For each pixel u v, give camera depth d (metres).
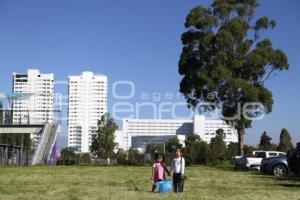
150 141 139.50
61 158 67.62
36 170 35.66
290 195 16.36
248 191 17.78
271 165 30.53
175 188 17.09
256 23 58.78
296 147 25.30
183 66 58.47
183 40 58.72
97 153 78.88
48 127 63.91
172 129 144.12
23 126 64.19
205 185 20.94
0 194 15.72
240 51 57.38
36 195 15.35
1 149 52.59
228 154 73.19
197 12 58.44
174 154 17.30
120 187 19.03
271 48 58.22
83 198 14.43
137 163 70.75
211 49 57.50
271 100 57.06
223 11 58.06
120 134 142.50
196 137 77.06
